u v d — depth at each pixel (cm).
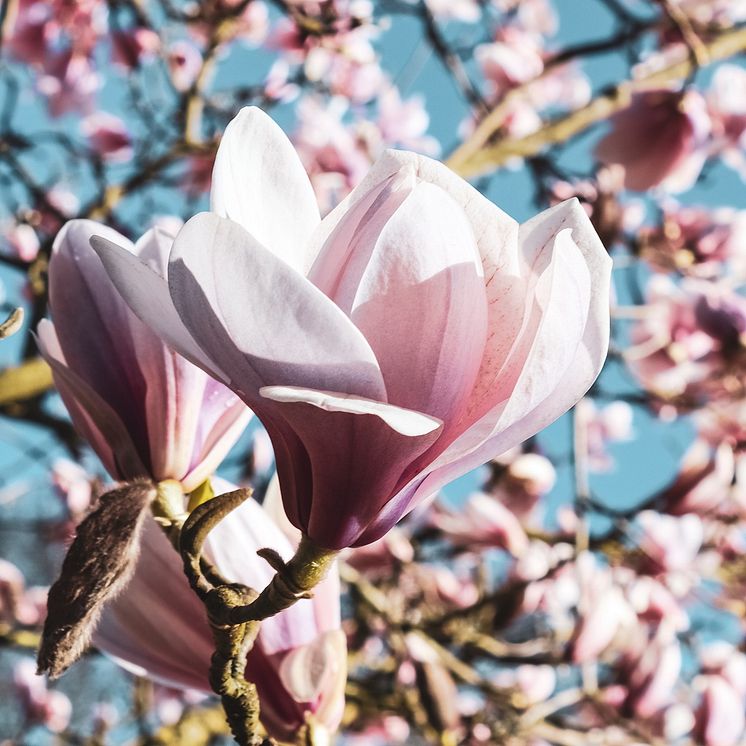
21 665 202
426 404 34
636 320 177
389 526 36
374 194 35
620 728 136
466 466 36
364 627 154
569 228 34
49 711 200
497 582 182
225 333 33
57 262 43
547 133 153
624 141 153
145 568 43
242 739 38
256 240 32
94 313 43
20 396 122
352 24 162
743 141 177
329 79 212
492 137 190
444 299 34
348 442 35
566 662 135
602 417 212
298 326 32
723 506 167
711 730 144
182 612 43
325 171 181
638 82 155
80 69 197
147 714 167
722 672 153
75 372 43
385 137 211
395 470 35
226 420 44
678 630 152
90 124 199
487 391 35
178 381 43
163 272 44
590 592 136
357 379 33
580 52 155
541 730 133
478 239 35
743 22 176
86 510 37
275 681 44
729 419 166
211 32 160
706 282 167
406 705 134
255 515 44
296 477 36
